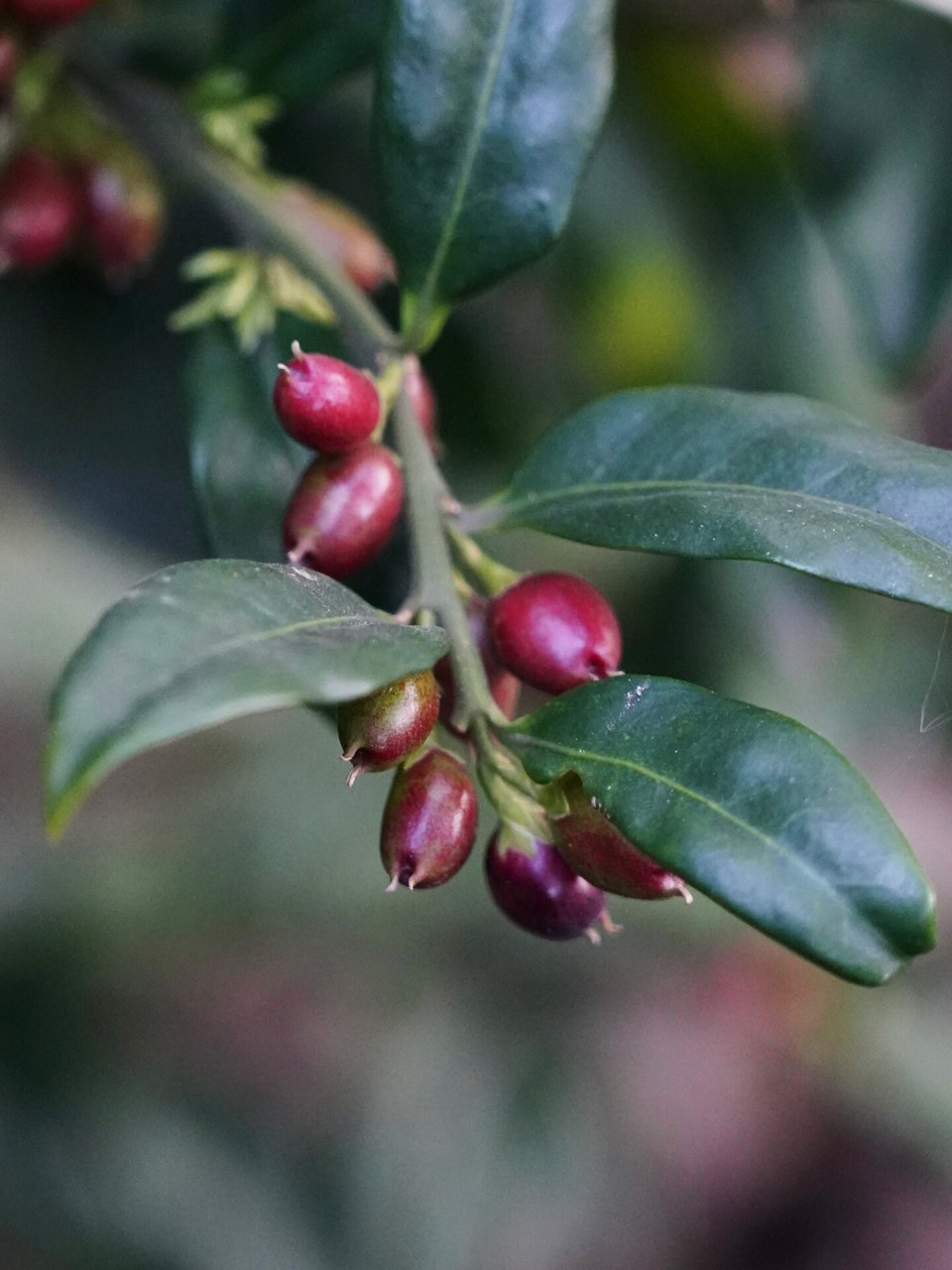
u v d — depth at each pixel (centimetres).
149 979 52
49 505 45
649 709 28
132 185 35
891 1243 66
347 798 48
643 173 41
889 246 38
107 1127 48
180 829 48
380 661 26
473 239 31
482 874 49
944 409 52
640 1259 58
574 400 43
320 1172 50
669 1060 56
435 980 52
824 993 53
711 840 27
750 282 42
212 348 32
